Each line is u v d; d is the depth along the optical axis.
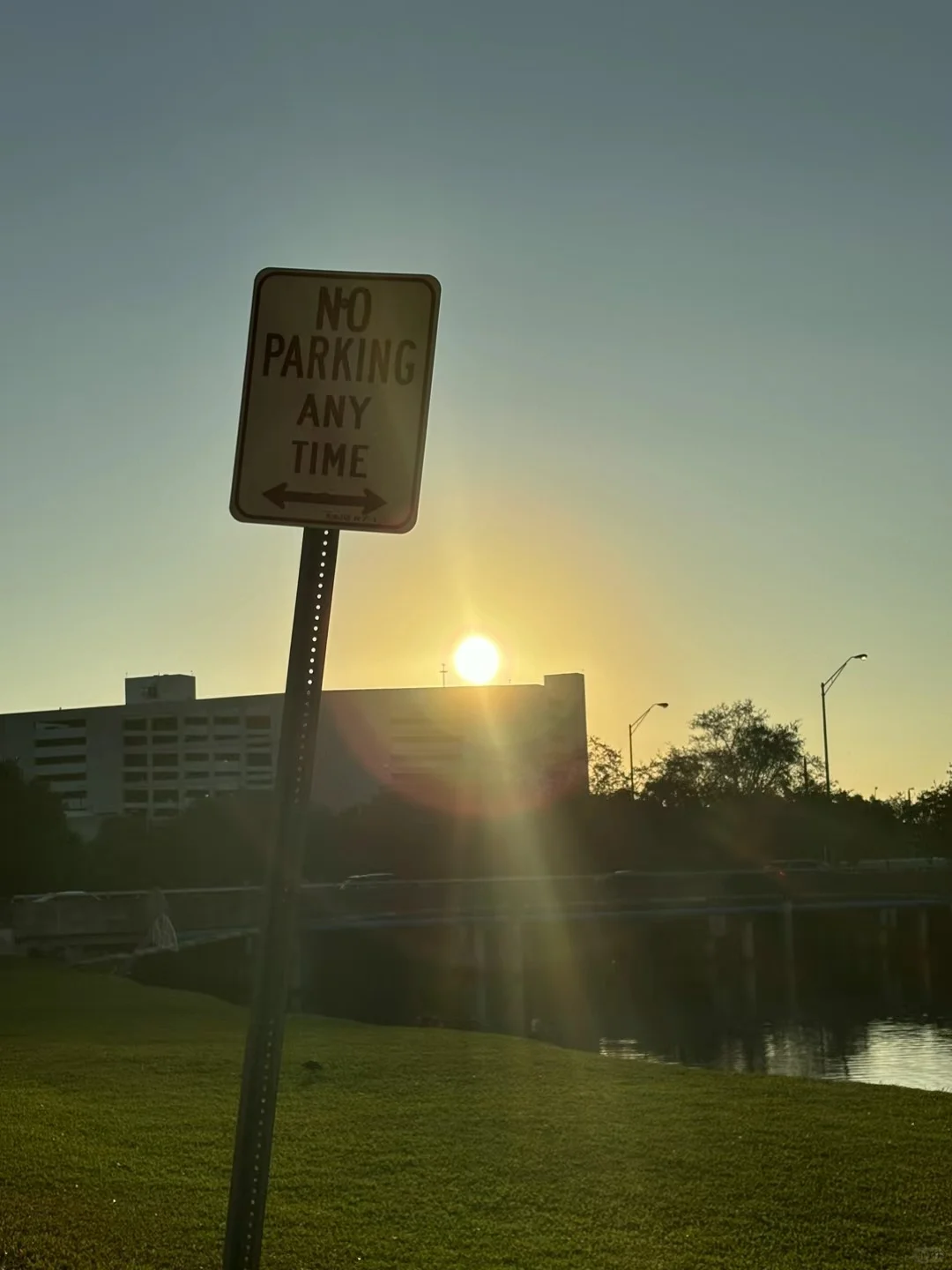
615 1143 12.02
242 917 56.91
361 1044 19.92
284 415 4.40
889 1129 12.74
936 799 119.56
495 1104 14.06
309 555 4.42
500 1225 9.33
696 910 72.12
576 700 148.75
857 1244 8.91
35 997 29.27
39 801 66.00
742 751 130.88
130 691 160.25
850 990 59.69
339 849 95.94
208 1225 9.03
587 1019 46.78
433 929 66.50
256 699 145.00
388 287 4.43
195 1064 17.06
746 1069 33.06
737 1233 9.16
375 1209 9.72
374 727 140.38
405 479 4.39
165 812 145.00
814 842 105.88
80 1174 10.46
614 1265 8.41
